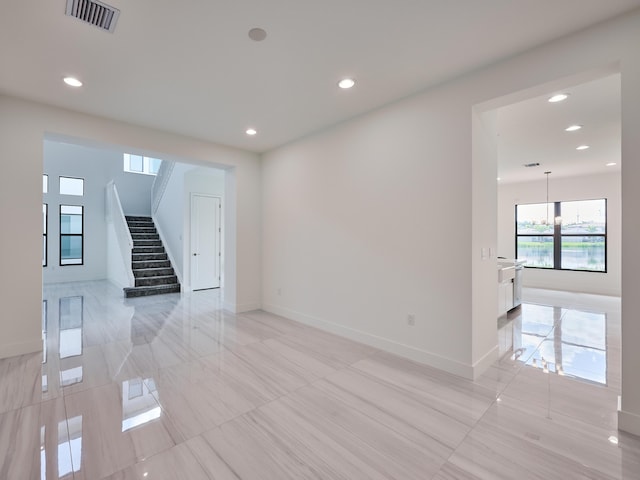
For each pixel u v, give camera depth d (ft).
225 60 8.23
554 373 9.32
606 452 5.87
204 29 6.99
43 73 8.82
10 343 10.30
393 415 7.12
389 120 10.82
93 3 6.14
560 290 23.59
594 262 22.91
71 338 12.37
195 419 6.93
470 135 8.77
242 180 16.53
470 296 8.84
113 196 27.02
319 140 13.60
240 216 16.53
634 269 6.30
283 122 12.53
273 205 16.37
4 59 8.10
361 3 6.23
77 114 11.44
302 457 5.77
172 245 24.97
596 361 10.23
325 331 13.28
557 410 7.32
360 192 11.84
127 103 10.78
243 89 9.80
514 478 5.25
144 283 22.00
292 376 9.07
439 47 7.65
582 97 10.28
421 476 5.31
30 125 10.56
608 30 6.61
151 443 6.11
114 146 12.62
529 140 14.70
